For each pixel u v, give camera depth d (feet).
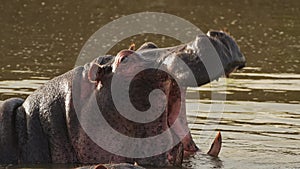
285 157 142.72
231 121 170.30
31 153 136.87
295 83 207.72
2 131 137.69
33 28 291.17
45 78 208.33
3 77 208.95
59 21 304.09
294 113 176.96
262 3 345.10
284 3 346.13
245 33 284.82
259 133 160.56
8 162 137.08
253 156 143.23
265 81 210.18
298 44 267.39
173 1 343.87
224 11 326.03
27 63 230.27
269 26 298.97
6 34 279.08
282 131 162.71
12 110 139.03
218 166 134.92
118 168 111.45
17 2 338.34
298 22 306.76
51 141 136.36
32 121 137.18
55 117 135.85
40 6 332.80
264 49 258.16
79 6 334.03
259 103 185.68
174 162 133.69
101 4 337.52
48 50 252.21
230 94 193.88
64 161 136.15
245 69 226.38
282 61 239.09
